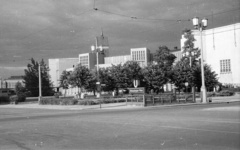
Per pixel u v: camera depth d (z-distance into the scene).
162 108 28.48
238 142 9.04
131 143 9.43
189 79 47.25
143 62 101.62
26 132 12.91
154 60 71.25
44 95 73.50
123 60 117.00
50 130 13.32
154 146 8.81
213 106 27.50
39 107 41.16
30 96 72.50
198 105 31.20
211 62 86.00
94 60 116.81
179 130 11.96
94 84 48.78
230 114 18.38
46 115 23.73
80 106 36.97
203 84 36.44
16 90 75.38
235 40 79.19
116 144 9.34
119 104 37.28
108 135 11.26
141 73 48.81
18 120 19.55
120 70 49.81
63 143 9.90
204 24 34.84
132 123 14.99
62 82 57.59
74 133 12.10
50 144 9.79
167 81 47.72
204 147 8.43
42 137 11.34
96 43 42.34
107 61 120.94
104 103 40.06
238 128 11.99
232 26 80.06
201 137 10.11
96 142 9.83
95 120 17.34
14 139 11.05
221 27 82.94
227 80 81.06
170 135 10.77
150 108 29.47
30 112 29.70
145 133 11.45
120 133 11.67
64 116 21.66
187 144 8.95
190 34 76.38
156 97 34.97
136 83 36.06
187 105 32.75
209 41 86.56
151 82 46.47
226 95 55.66
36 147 9.34
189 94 37.44
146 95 34.00
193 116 17.73
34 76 72.94
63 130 13.17
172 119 16.36
